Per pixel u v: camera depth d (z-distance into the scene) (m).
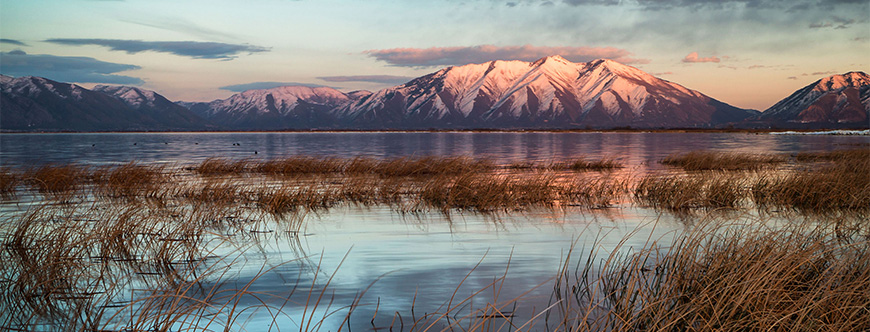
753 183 18.66
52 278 6.94
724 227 11.02
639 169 28.89
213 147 70.44
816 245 6.57
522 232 11.17
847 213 13.30
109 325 5.73
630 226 11.79
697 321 5.39
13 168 27.55
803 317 4.92
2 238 9.76
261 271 8.02
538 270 8.01
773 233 7.71
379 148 63.56
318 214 13.76
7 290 6.89
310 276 7.75
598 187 18.88
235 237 10.68
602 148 61.22
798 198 14.88
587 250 9.32
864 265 6.61
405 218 13.12
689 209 14.41
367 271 8.05
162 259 8.53
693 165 29.70
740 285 5.41
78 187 19.70
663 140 95.44
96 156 45.25
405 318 6.05
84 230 9.98
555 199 16.53
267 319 6.00
